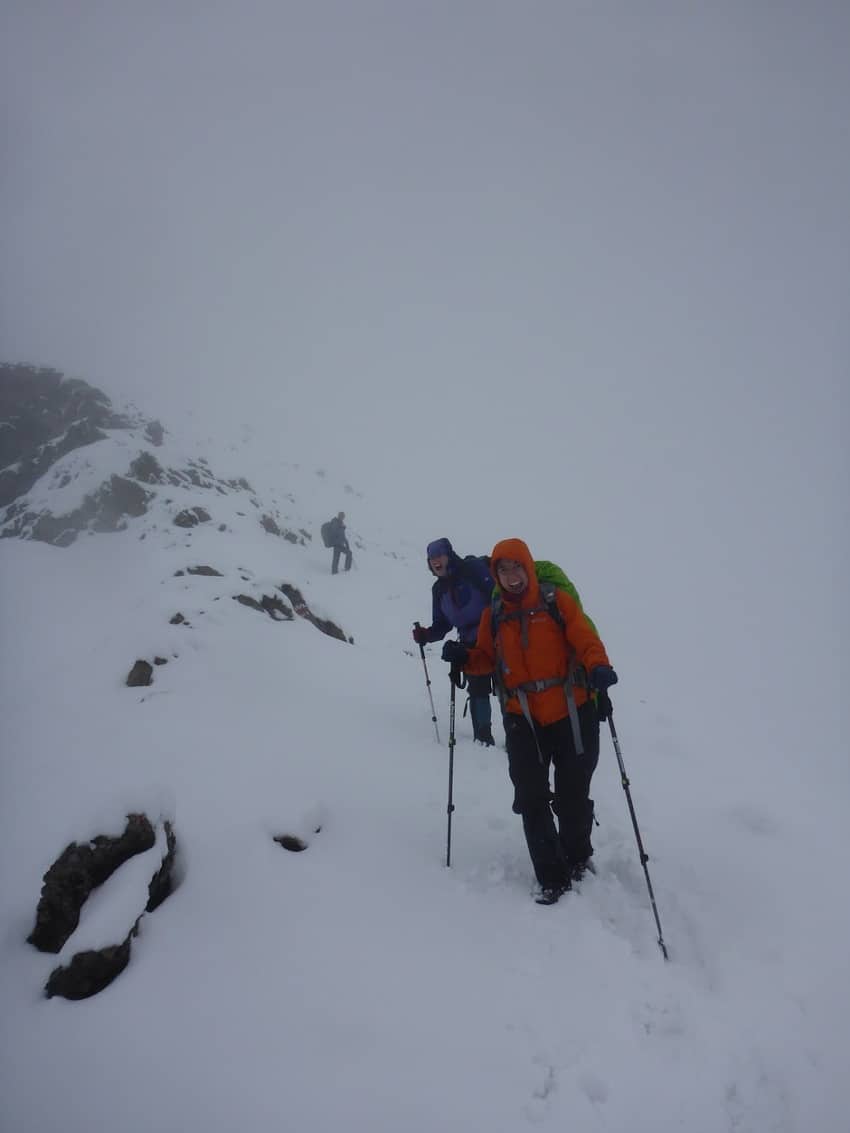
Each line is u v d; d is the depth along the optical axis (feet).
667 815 17.44
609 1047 9.43
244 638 26.45
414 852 14.47
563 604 13.34
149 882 11.37
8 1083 8.53
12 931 11.50
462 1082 8.70
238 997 9.94
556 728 13.48
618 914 12.74
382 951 11.12
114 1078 8.57
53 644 32.63
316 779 16.65
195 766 16.20
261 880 12.54
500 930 11.93
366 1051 9.10
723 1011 10.30
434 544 20.22
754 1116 8.62
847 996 10.76
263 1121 7.99
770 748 29.27
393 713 23.85
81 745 18.22
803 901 13.35
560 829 13.61
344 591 53.57
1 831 14.49
